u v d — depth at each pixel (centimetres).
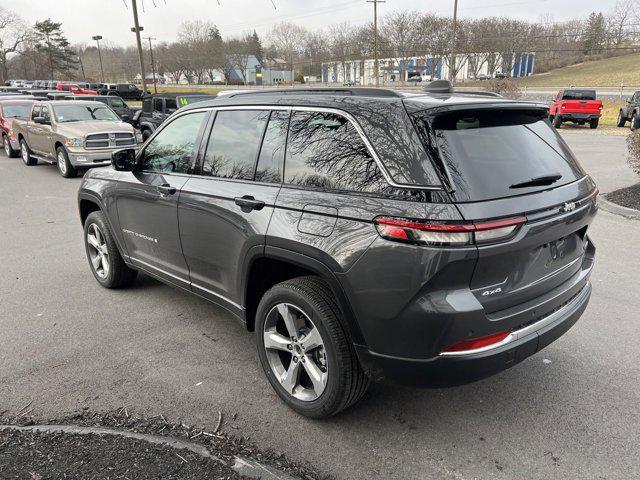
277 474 242
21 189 1097
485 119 267
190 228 352
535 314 262
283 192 285
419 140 237
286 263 294
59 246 659
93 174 483
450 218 222
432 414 301
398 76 7238
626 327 407
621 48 7106
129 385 330
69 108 1316
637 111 2270
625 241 640
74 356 369
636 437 280
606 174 1130
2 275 546
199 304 464
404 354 242
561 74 7412
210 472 240
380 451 269
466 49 6794
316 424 291
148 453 253
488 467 258
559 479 250
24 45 8444
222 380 337
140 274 546
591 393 321
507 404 311
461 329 231
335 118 272
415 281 227
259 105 318
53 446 258
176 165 377
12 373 345
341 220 251
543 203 252
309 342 279
